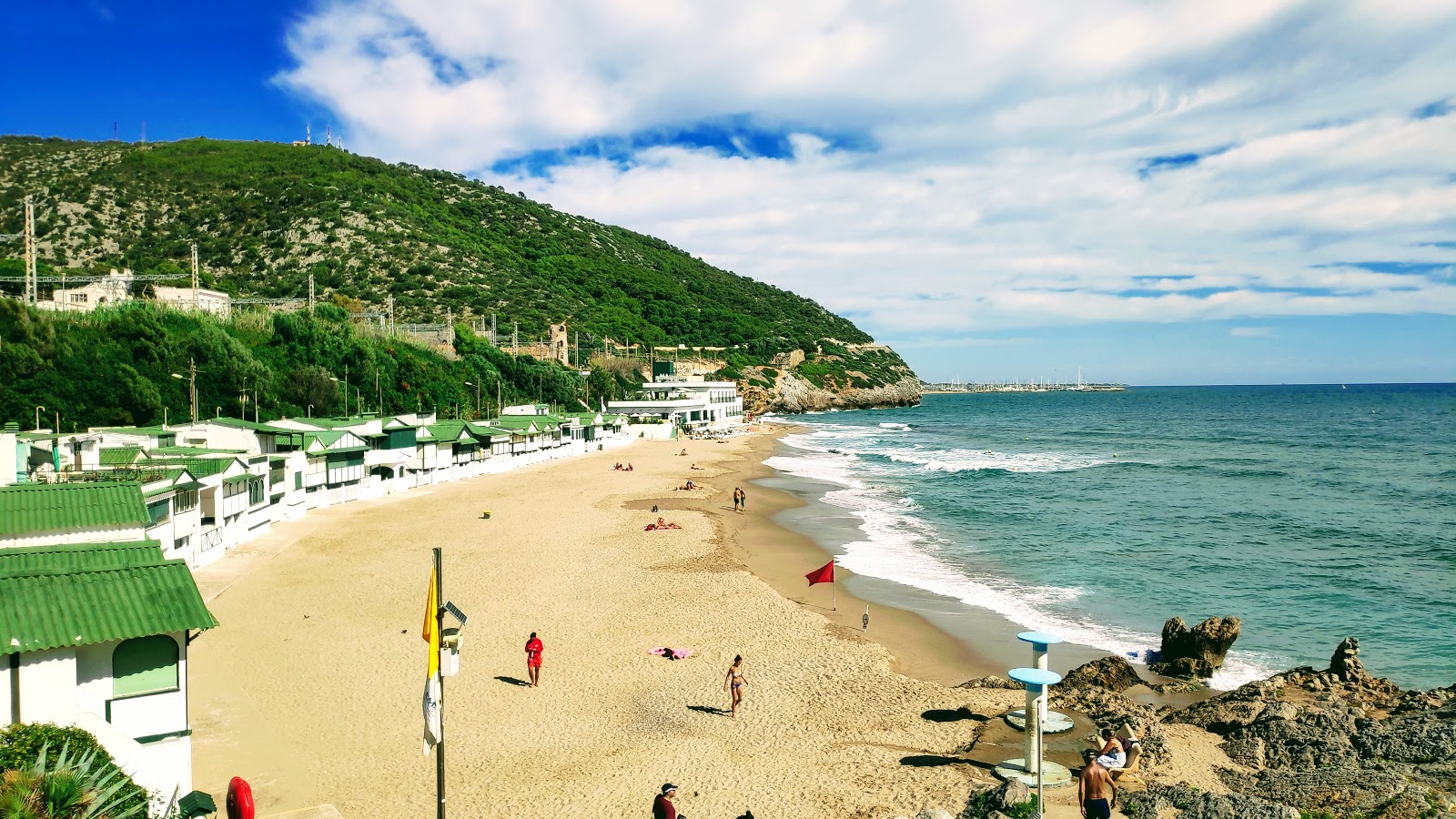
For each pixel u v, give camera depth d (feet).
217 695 78.79
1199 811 50.19
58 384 217.36
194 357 250.98
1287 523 177.58
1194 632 88.99
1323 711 67.41
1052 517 188.24
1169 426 534.78
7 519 76.02
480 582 123.95
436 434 249.75
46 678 47.78
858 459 323.57
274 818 52.65
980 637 103.60
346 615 105.50
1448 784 53.11
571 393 459.73
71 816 39.11
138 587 52.60
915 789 60.29
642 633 101.60
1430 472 263.70
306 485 184.96
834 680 86.12
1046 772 60.23
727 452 355.56
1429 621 107.55
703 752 68.64
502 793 61.26
